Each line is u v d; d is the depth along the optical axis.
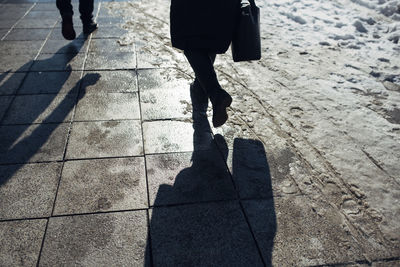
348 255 1.96
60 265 1.82
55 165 2.48
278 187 2.40
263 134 2.93
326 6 6.22
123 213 2.13
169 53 4.30
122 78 3.67
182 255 1.90
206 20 2.56
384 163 2.69
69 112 3.08
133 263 1.85
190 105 3.26
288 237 2.04
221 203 2.25
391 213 2.25
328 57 4.43
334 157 2.71
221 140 2.83
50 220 2.07
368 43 4.88
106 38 4.64
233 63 4.16
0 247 1.90
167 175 2.44
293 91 3.60
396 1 5.98
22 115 3.01
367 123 3.15
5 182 2.32
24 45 4.35
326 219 2.18
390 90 3.72
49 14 5.51
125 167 2.50
